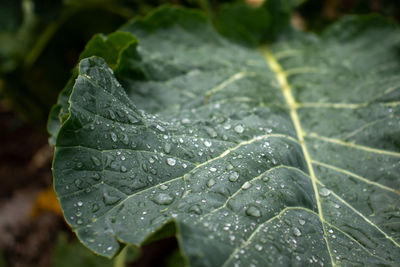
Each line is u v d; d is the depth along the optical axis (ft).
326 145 1.31
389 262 1.08
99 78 1.19
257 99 1.41
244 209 1.10
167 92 1.40
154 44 1.54
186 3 2.15
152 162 1.15
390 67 1.55
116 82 1.23
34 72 2.12
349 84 1.48
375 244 1.11
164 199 1.11
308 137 1.34
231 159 1.19
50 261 2.22
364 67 1.57
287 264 1.03
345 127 1.35
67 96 1.29
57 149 1.09
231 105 1.37
